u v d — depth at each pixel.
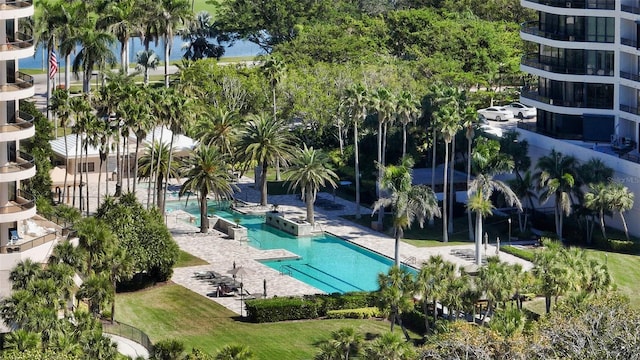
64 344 103.19
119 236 137.12
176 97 160.00
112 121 165.88
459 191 172.12
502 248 155.00
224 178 162.00
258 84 194.25
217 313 133.50
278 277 145.88
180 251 150.38
